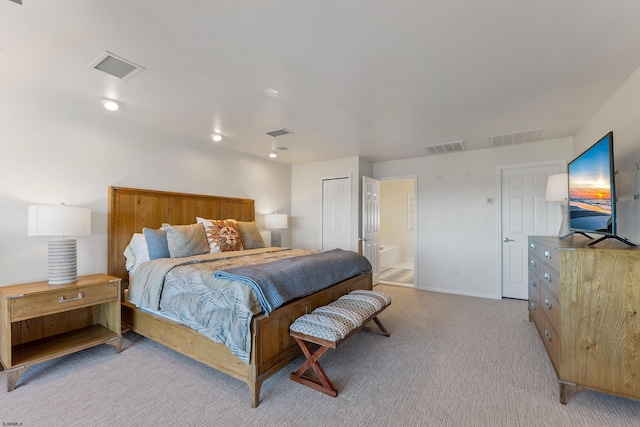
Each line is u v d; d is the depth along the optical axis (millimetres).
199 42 1799
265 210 5012
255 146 4270
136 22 1607
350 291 3125
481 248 4422
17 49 1874
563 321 1839
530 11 1531
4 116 2404
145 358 2477
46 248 2621
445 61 2012
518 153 4148
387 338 2879
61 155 2715
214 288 2096
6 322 2043
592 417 1714
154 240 2973
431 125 3318
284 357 2145
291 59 1986
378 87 2398
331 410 1800
